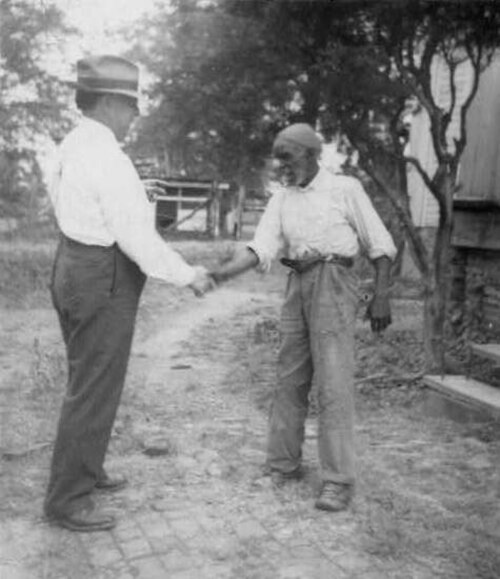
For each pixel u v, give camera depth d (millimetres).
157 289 12617
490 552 3141
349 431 3594
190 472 4043
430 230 12867
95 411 3199
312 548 3168
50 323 5977
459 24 5816
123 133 3361
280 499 3697
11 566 2881
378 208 11133
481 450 4570
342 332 3586
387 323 3705
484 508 3617
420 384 6367
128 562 3010
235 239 21953
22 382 5012
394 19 5660
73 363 3195
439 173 6402
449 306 7824
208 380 6664
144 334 8805
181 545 3168
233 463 4215
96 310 3133
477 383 5672
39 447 4066
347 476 3588
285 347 3844
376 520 3420
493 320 7320
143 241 3113
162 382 6531
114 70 3225
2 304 5742
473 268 7688
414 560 3076
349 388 3600
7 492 3537
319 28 5754
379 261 3660
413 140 13438
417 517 3484
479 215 7223
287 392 3889
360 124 6266
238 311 11273
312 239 3609
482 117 7324
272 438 3939
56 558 2979
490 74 7180
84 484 3256
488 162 7184
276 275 16672
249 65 5941
